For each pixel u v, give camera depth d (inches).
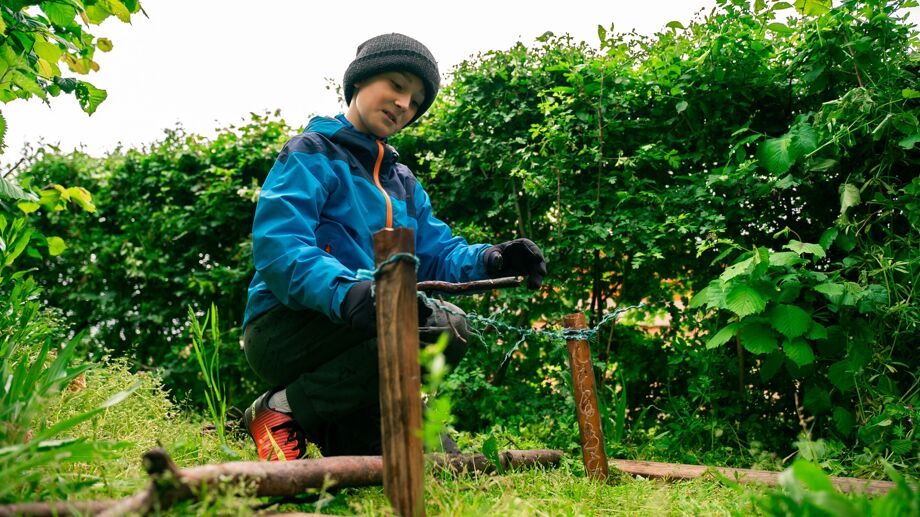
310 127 88.4
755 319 122.0
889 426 110.9
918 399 115.9
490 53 161.3
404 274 52.6
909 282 120.0
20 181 102.7
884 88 125.0
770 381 142.0
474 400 155.4
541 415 145.9
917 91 122.3
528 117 160.4
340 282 65.7
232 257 192.7
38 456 49.9
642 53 153.6
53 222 205.5
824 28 129.2
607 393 152.3
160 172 203.9
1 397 62.1
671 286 154.0
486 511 64.3
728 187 141.2
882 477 102.0
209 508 50.4
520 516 62.0
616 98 150.6
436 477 76.1
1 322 90.8
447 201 163.0
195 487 48.3
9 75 83.0
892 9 125.4
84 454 54.3
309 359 81.7
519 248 88.7
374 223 85.8
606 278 158.7
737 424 133.3
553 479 86.2
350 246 81.4
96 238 207.8
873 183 127.2
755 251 117.6
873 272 120.8
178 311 199.2
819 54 131.7
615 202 152.1
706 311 144.0
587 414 92.0
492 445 88.2
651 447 128.9
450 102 167.9
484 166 159.3
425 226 97.7
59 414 80.4
